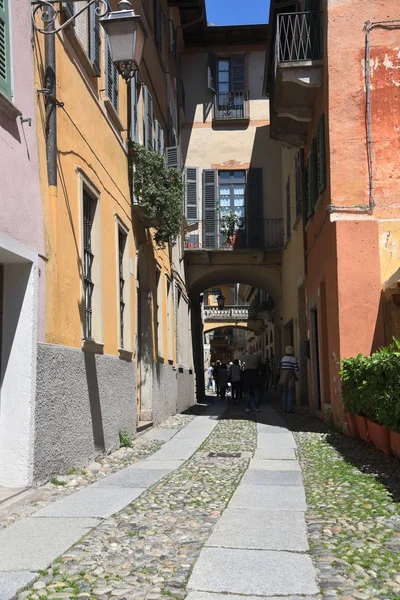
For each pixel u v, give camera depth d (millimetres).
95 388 8547
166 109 17312
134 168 11898
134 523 5109
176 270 18656
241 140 22984
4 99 5598
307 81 12359
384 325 10844
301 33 12844
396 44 11391
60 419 7039
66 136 7617
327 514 5449
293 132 15070
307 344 15711
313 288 14234
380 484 6574
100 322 8875
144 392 13195
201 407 20547
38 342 6426
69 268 7547
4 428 6199
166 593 3594
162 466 8156
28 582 3713
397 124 11273
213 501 6027
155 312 14234
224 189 22969
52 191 6980
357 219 11109
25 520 5188
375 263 10992
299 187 16406
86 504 5824
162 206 12258
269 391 29266
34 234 6426
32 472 6219
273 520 5262
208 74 23031
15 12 6117
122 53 6965
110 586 3693
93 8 9023
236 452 9398
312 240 14211
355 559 4180
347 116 11367
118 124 10625
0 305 6418
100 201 9258
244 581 3768
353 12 11516
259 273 22531
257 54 23375
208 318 43969
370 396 8758
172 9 19484
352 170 11250
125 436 10008
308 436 11125
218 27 22828
